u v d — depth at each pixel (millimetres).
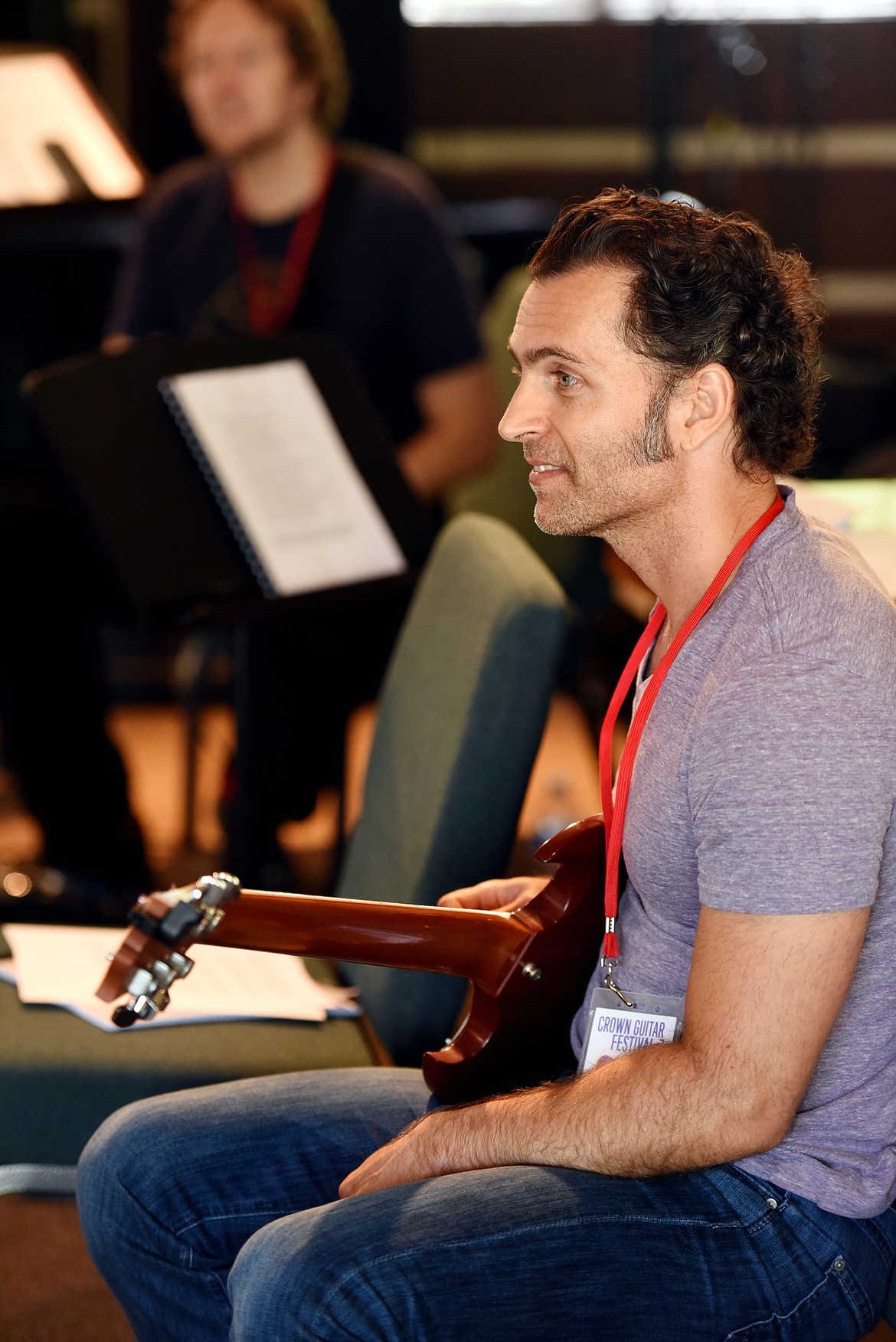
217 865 5180
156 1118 2250
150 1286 2186
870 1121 1965
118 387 3535
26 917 4473
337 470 3592
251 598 3451
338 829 4457
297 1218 1962
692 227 2000
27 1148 2518
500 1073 2230
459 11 8594
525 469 5031
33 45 4621
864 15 8625
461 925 2145
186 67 4547
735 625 1954
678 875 1977
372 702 4406
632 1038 2051
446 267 4695
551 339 1996
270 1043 2631
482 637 2648
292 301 4680
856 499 4148
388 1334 1818
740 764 1824
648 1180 1957
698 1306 1896
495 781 2611
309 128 4602
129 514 3422
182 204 4816
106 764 4773
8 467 4777
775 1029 1805
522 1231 1888
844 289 8984
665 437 1988
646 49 8633
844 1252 1944
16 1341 2936
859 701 1836
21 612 4516
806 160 8773
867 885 1810
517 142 8766
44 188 4422
